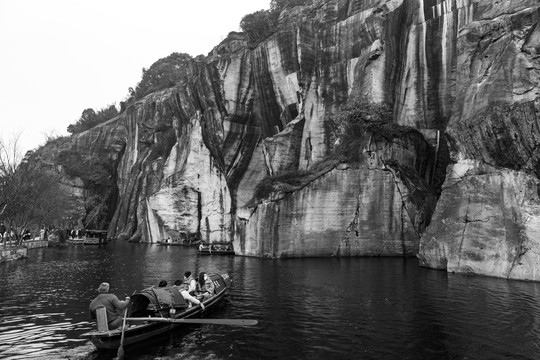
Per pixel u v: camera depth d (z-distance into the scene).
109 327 11.22
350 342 11.04
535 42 21.27
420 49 35.31
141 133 79.31
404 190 32.38
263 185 35.66
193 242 56.81
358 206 32.69
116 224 78.31
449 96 33.47
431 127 34.88
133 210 73.88
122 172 83.25
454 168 23.34
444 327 12.09
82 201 76.69
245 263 29.77
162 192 61.25
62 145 93.75
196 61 60.66
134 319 11.54
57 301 16.95
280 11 54.16
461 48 25.20
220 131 50.16
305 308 14.85
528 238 19.16
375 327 12.30
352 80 38.62
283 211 32.81
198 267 28.14
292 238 32.66
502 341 10.77
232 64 49.28
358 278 21.14
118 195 84.69
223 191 52.31
